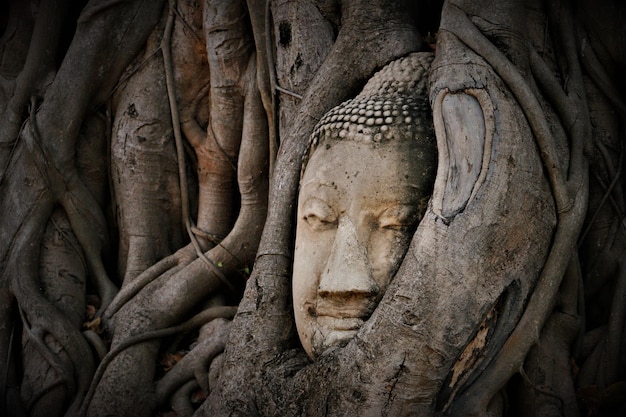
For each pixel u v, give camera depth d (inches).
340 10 271.1
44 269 297.0
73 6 326.0
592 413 222.2
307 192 221.3
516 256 204.8
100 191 315.0
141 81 309.9
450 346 195.6
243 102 296.8
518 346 210.1
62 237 303.4
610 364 224.8
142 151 305.6
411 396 197.2
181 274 288.7
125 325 282.7
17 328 292.8
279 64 274.4
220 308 287.1
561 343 224.2
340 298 211.6
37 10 326.6
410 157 215.5
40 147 300.4
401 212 212.4
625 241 235.1
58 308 290.2
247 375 228.5
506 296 207.0
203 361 271.7
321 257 217.6
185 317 288.7
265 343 231.5
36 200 299.9
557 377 220.5
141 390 271.7
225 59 292.4
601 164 237.8
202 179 309.1
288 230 241.8
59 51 322.3
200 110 310.7
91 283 306.3
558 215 213.3
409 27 256.4
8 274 293.0
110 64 308.7
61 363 278.1
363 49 253.6
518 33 226.5
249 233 292.2
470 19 226.2
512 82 215.3
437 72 220.4
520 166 206.2
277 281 237.6
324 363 207.0
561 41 241.3
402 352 195.3
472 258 197.0
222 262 291.0
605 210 238.2
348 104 229.5
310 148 231.1
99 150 313.7
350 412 198.8
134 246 303.0
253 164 290.4
